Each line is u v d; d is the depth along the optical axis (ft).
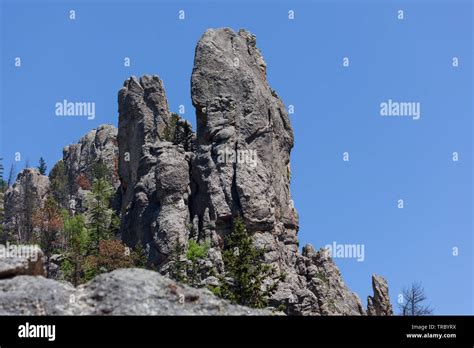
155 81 651.25
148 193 556.10
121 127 652.07
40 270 151.43
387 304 573.33
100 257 477.77
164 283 143.23
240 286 349.20
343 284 550.36
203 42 594.24
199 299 142.61
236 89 580.71
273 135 581.94
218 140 554.46
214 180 531.50
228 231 515.50
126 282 141.08
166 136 617.21
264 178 540.93
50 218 559.79
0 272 144.87
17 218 648.38
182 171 537.24
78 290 141.79
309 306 490.49
